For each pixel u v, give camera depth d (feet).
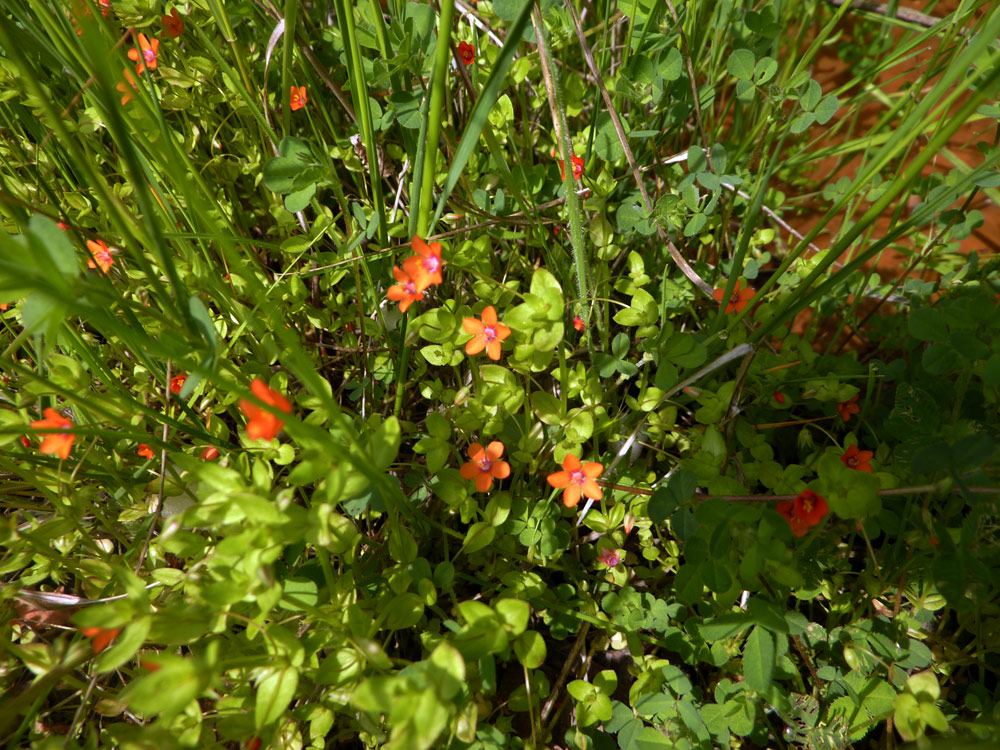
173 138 0.62
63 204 0.70
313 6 0.82
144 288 0.60
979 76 0.62
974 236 0.95
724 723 0.55
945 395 0.62
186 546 0.51
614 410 0.72
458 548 0.69
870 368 0.65
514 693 0.59
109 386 0.60
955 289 0.70
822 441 0.75
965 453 0.45
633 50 0.72
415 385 0.75
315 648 0.49
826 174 1.05
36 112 0.65
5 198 0.51
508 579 0.60
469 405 0.60
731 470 0.62
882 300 0.79
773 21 0.66
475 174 0.73
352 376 0.76
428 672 0.40
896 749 0.57
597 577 0.67
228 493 0.44
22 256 0.36
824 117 0.63
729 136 0.91
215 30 0.75
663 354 0.58
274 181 0.59
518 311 0.53
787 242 0.96
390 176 0.79
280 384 0.59
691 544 0.50
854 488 0.49
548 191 0.76
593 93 0.80
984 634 0.59
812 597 0.59
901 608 0.63
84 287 0.39
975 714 0.59
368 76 0.66
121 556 0.58
